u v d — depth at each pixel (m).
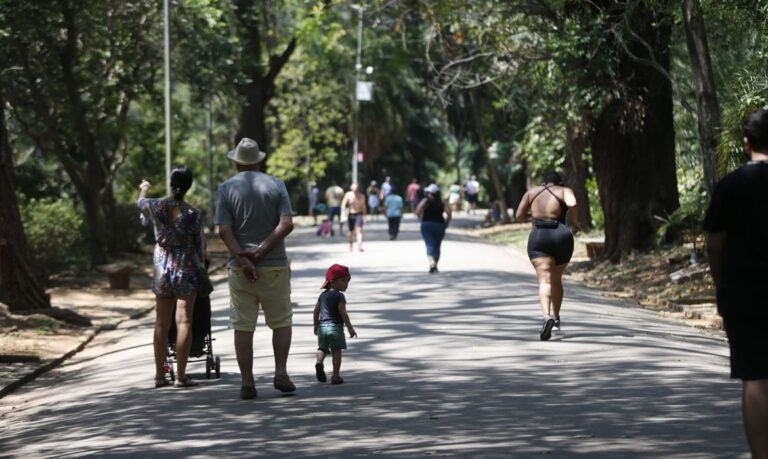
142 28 56.38
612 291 39.06
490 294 33.72
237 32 69.19
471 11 43.44
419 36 74.31
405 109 119.06
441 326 25.86
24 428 16.64
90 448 14.08
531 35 42.97
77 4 47.84
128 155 68.94
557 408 15.38
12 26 46.31
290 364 20.64
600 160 47.88
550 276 23.61
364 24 57.78
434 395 16.77
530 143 69.44
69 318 31.16
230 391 18.02
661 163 47.28
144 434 14.74
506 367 19.55
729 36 36.34
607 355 20.86
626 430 13.64
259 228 17.03
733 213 9.48
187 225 18.62
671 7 35.47
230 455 12.98
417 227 87.06
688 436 13.17
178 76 60.59
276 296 17.03
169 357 20.44
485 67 54.81
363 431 14.10
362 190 125.50
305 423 14.82
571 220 23.41
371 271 43.41
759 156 9.73
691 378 17.95
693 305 32.44
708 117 29.72
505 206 93.06
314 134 103.25
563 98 47.06
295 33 75.31
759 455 9.23
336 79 106.69
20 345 26.25
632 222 47.09
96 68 54.81
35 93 52.28
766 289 9.27
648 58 44.94
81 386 20.70
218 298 37.59
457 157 136.62
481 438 13.38
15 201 32.50
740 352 9.34
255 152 17.53
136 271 51.59
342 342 18.17
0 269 31.95
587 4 41.91
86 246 58.44
